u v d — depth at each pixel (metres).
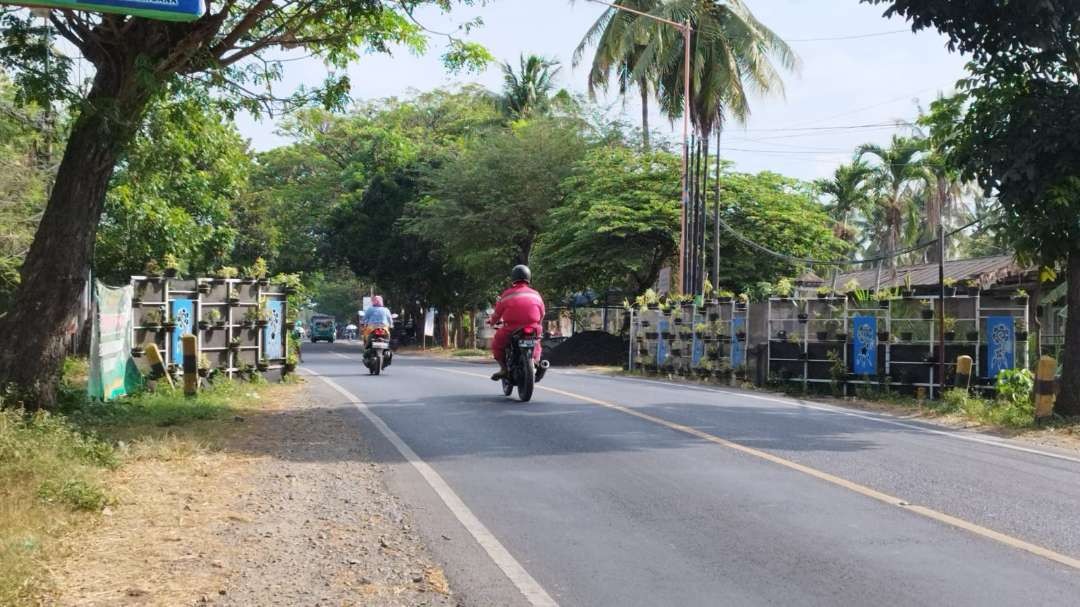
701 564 5.80
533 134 40.16
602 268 35.38
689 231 29.61
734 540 6.33
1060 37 12.72
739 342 20.50
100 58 11.39
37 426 8.67
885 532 6.53
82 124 11.16
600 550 6.12
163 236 21.70
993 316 16.19
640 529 6.62
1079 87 12.99
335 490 7.95
